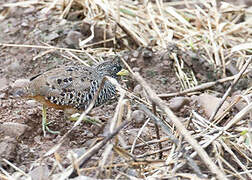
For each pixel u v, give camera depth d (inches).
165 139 385.7
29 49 536.4
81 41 533.6
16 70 515.8
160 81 509.7
